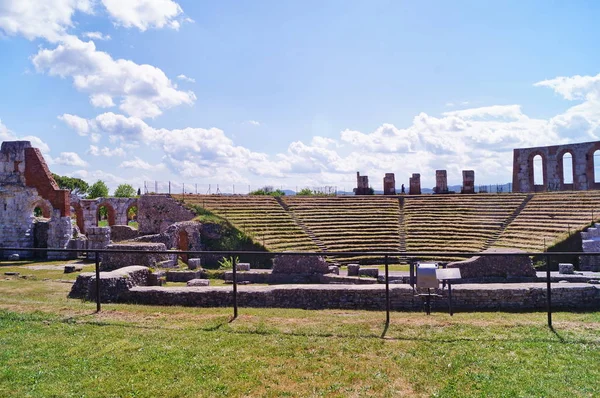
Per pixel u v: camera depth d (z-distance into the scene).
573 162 45.56
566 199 38.16
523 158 48.88
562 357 8.00
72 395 6.60
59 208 34.75
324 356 8.08
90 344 8.77
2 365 7.70
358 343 8.77
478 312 15.10
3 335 9.36
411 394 6.61
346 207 44.91
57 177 85.00
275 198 47.22
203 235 35.94
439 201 45.12
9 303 12.87
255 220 39.38
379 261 32.31
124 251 11.38
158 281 19.91
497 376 7.17
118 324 10.23
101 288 15.92
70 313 11.39
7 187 33.41
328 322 10.53
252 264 32.38
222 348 8.52
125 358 8.01
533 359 7.89
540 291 16.27
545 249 28.98
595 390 6.68
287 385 6.90
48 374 7.33
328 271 25.52
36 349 8.48
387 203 46.06
